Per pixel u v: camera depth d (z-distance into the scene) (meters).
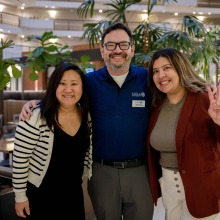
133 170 1.91
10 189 2.19
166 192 1.80
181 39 3.13
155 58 1.74
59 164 1.62
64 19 16.52
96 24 3.49
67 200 1.67
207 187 1.62
